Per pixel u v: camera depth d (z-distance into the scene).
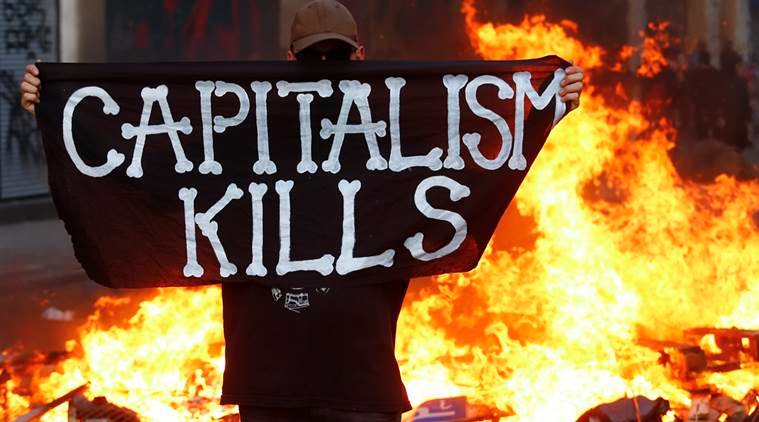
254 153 11.17
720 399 14.87
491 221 11.28
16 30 46.66
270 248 11.06
